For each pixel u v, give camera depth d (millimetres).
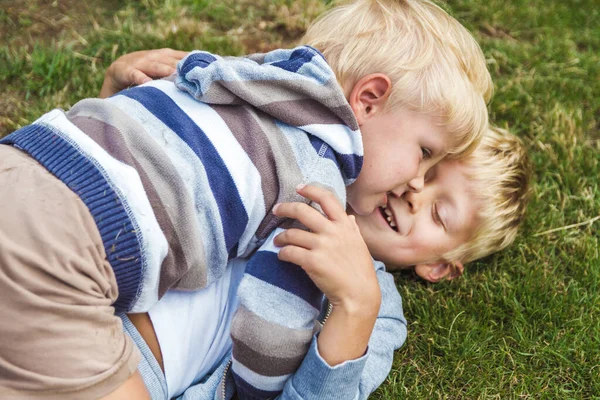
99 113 1589
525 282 2246
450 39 1903
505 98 2840
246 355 1589
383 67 1818
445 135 1855
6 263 1347
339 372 1609
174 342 1695
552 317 2154
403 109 1809
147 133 1579
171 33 2816
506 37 3191
